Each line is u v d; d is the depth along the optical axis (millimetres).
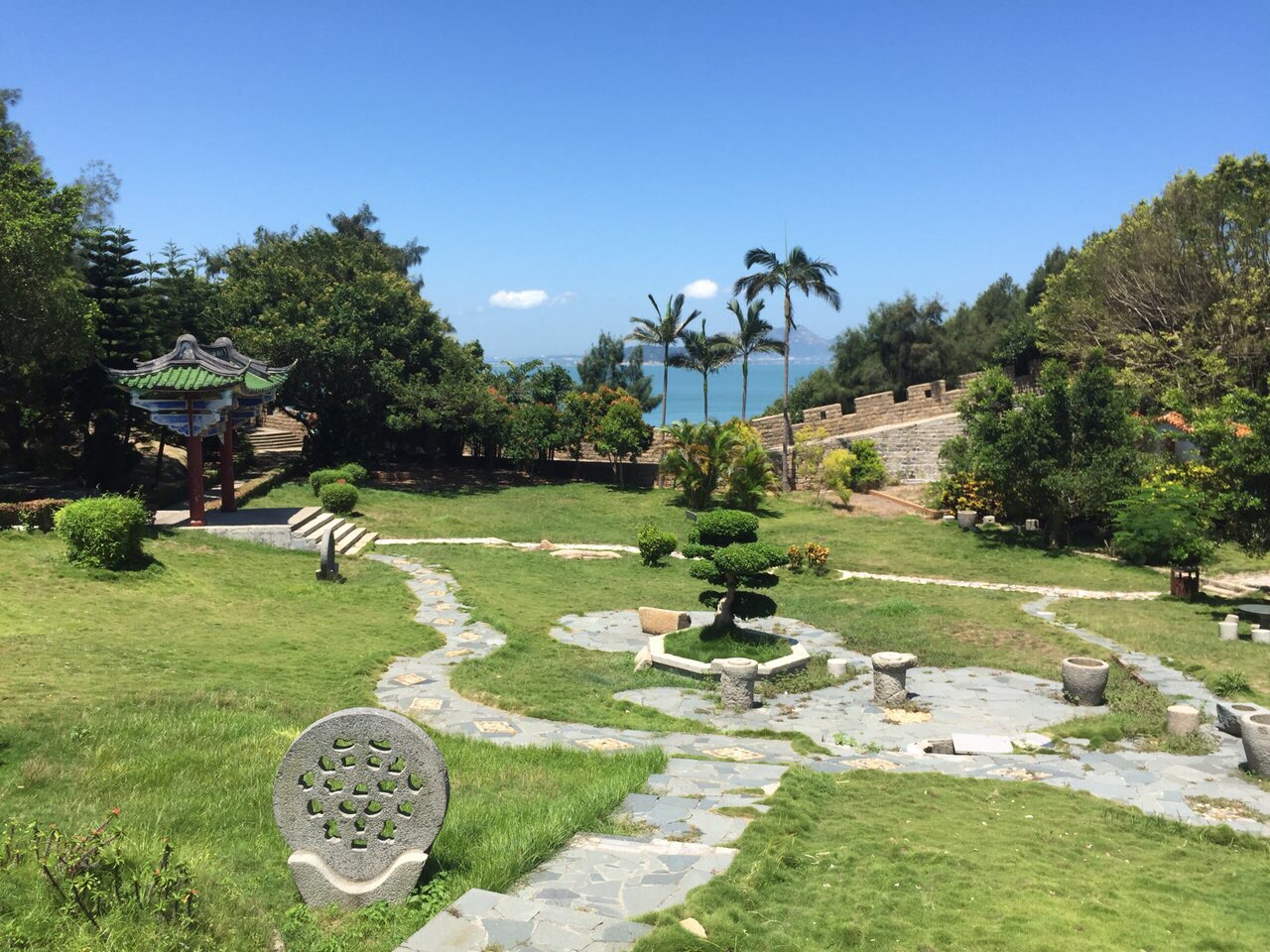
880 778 10664
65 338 25312
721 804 9047
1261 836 9047
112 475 29953
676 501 39938
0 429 31188
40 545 19547
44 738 9508
